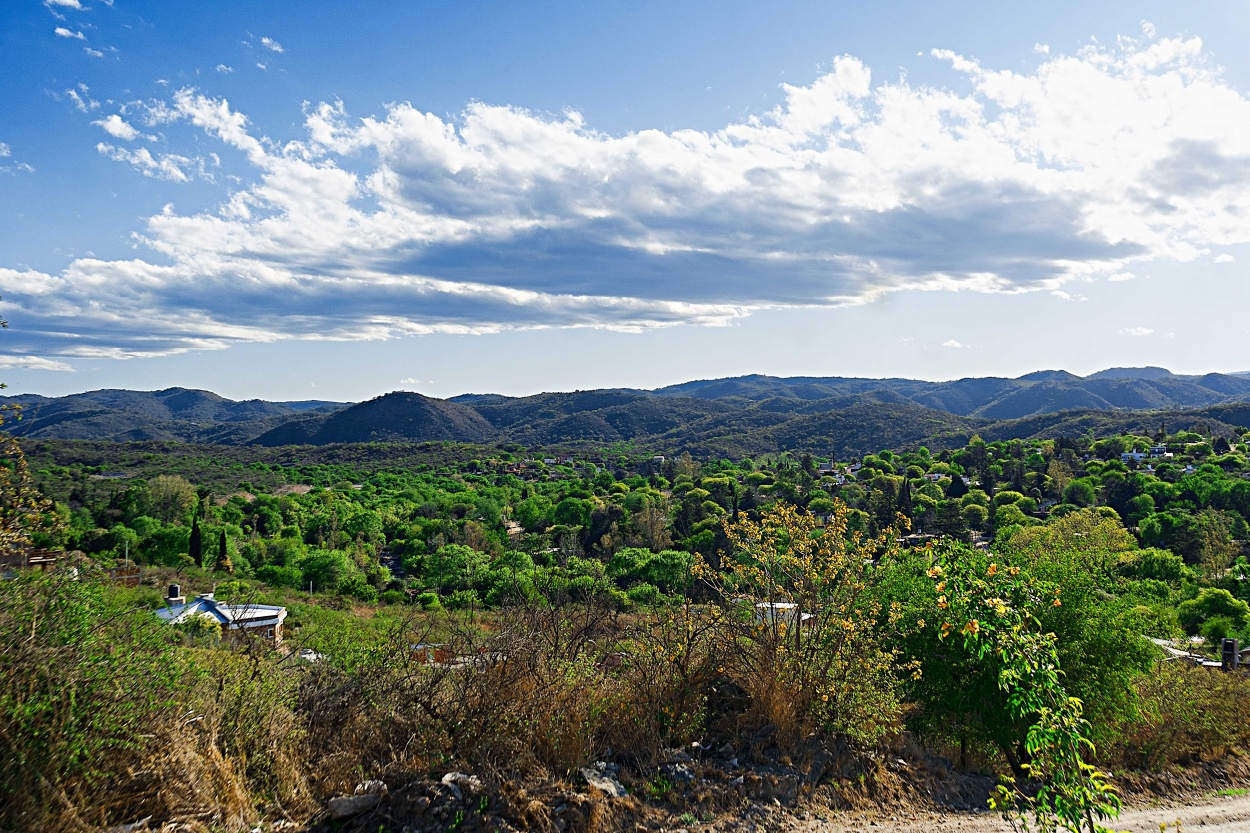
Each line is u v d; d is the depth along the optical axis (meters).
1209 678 8.98
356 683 4.91
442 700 4.84
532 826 3.96
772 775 5.02
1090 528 25.36
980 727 6.41
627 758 4.97
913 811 5.10
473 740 4.57
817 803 4.89
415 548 50.62
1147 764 7.33
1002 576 3.86
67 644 3.57
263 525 56.22
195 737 3.81
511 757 4.53
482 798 4.03
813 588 6.32
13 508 6.13
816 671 5.81
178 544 39.38
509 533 62.50
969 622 3.54
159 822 3.39
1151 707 7.84
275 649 5.32
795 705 5.57
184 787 3.52
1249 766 7.45
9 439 6.38
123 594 4.84
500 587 23.88
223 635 5.79
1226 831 5.58
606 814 4.24
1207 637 24.98
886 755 5.82
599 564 35.53
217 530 41.84
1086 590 7.34
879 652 6.07
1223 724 8.20
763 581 6.51
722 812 4.56
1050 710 3.36
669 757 5.02
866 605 6.62
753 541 6.69
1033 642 3.47
